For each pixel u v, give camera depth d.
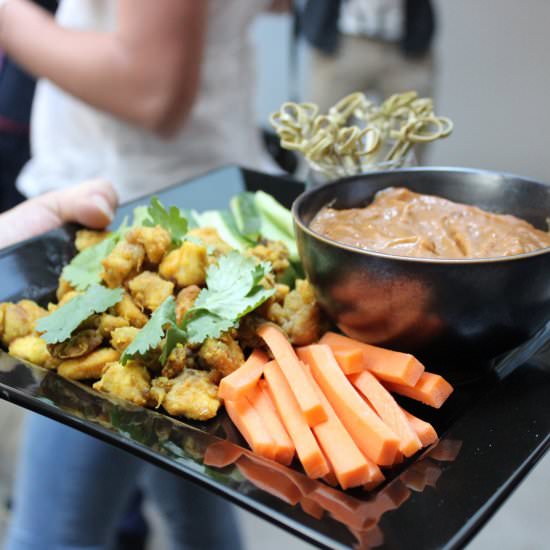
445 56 4.61
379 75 3.15
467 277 0.98
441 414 1.04
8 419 2.49
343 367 1.03
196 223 1.49
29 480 1.57
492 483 0.87
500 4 4.38
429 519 0.81
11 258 1.35
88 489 1.54
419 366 1.02
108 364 1.09
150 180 2.15
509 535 2.04
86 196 1.46
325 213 1.22
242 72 2.25
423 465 0.91
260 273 1.13
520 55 4.43
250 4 2.16
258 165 2.42
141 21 1.78
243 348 1.14
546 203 1.21
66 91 1.89
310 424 0.94
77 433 1.50
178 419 1.03
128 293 1.20
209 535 1.81
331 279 1.07
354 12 3.03
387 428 0.91
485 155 4.48
